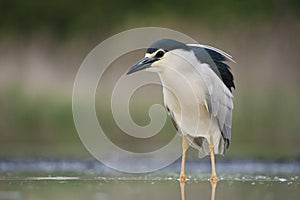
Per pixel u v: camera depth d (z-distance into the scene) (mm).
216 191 9969
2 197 9234
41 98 19656
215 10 26109
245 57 21141
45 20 29078
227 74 11805
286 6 25578
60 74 21141
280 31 23453
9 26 28828
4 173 12711
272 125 19062
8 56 22625
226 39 22156
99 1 28766
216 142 11594
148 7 27859
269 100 19266
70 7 29047
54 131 19297
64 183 10992
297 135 18984
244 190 10055
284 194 9562
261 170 13578
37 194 9578
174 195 9555
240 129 19000
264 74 20141
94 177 11977
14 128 19438
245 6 26047
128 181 11352
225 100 11422
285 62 20797
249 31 22734
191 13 26391
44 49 24047
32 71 20922
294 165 14555
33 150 17266
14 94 19656
